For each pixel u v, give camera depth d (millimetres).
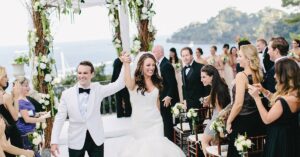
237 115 3787
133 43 5496
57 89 8484
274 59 4520
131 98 4051
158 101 4094
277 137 3346
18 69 5906
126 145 4094
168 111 5973
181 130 5383
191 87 5746
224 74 9570
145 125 4004
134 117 4047
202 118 5070
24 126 4641
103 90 3994
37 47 5586
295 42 5797
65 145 6152
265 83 4859
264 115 3332
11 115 4023
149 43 5586
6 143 3373
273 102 3414
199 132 5184
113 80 7047
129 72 3932
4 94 3996
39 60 5492
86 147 3930
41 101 5508
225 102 4312
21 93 4695
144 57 3902
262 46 6742
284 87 3297
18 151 3445
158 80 4035
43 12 5508
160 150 3867
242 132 3766
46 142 5691
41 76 5613
